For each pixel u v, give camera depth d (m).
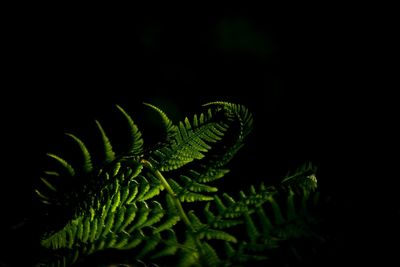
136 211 0.93
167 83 5.17
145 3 5.46
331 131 4.50
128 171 1.02
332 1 5.52
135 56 5.26
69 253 0.92
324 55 5.35
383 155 3.71
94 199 0.99
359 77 5.05
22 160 3.53
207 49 5.39
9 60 4.84
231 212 0.86
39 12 5.14
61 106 4.71
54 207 0.98
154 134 4.51
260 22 5.56
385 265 0.69
